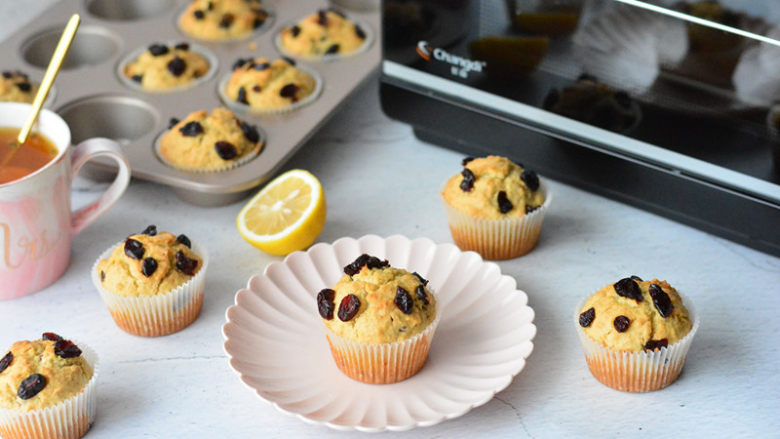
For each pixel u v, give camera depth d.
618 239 0.89
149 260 0.79
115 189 0.86
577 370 0.79
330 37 1.04
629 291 0.75
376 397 0.76
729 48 0.78
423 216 0.91
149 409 0.77
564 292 0.84
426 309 0.76
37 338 0.82
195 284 0.81
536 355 0.80
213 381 0.79
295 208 0.87
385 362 0.75
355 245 0.85
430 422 0.72
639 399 0.77
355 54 1.04
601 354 0.75
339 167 0.96
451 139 0.96
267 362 0.77
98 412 0.77
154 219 0.92
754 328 0.81
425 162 0.97
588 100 0.85
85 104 0.99
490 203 0.84
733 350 0.80
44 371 0.73
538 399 0.77
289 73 0.98
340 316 0.75
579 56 0.84
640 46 0.81
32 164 0.82
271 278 0.83
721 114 0.81
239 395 0.78
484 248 0.87
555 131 0.88
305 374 0.77
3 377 0.72
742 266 0.86
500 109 0.90
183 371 0.79
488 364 0.77
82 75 1.02
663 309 0.74
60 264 0.86
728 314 0.82
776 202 0.81
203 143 0.90
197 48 1.05
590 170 0.88
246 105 0.97
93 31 1.09
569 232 0.89
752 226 0.83
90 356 0.76
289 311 0.81
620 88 0.84
